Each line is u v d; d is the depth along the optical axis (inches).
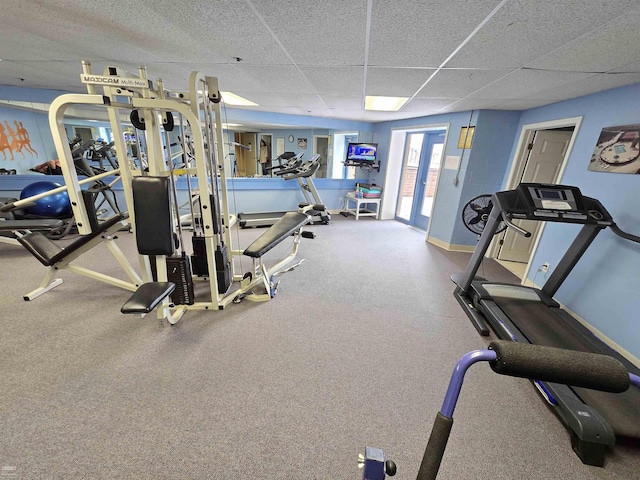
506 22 56.0
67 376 65.2
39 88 158.9
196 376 67.1
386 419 58.6
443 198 169.8
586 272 96.5
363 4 52.5
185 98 81.4
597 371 24.5
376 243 174.4
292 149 317.7
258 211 217.8
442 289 117.2
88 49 83.3
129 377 65.8
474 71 85.9
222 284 98.3
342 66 89.3
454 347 81.5
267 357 74.4
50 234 152.1
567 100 111.4
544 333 79.7
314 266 136.3
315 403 61.5
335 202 249.9
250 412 58.7
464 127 153.9
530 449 53.8
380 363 74.2
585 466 51.2
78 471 46.9
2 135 191.0
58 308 91.5
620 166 87.2
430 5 51.5
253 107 180.2
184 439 52.7
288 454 51.1
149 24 64.7
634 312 79.4
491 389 67.1
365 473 30.0
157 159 78.9
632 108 85.4
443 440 27.4
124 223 99.7
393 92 119.5
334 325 89.7
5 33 72.3
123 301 96.6
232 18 60.4
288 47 75.7
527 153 141.3
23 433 52.4
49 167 175.8
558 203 82.0
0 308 90.4
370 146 222.1
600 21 52.9
